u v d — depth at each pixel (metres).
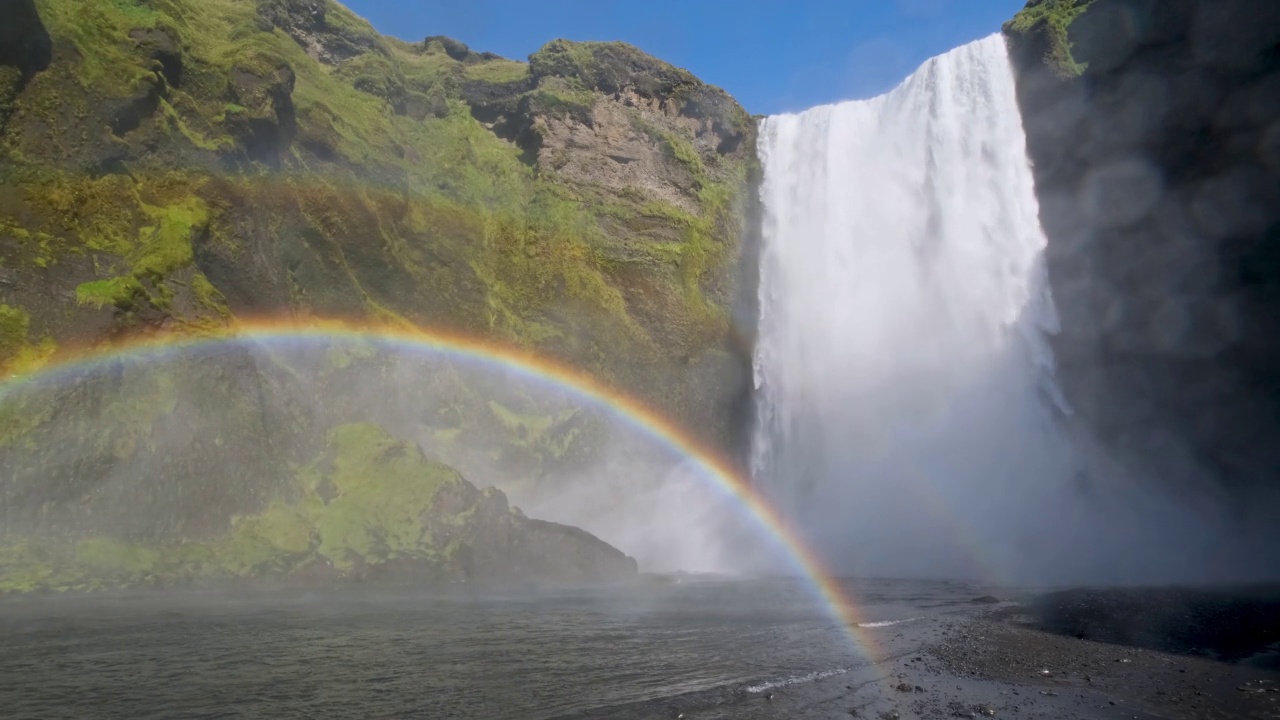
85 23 29.77
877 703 10.49
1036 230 46.62
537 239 47.50
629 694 10.53
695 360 50.16
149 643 13.43
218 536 25.69
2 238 24.72
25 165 26.31
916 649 14.84
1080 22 44.06
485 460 39.06
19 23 27.06
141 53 31.11
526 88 56.50
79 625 15.30
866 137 54.75
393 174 41.59
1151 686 12.01
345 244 37.06
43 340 24.05
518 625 16.91
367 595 23.03
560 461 42.25
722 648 14.38
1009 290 47.47
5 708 9.21
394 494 29.69
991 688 11.62
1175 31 38.62
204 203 30.94
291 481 28.78
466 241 44.59
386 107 47.22
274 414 29.91
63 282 25.33
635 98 57.81
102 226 27.44
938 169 50.81
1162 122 39.72
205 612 17.70
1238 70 36.16
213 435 26.61
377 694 10.22
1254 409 40.41
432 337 39.62
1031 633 17.16
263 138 34.50
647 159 54.69
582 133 53.91
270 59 35.62
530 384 43.03
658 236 51.44
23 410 22.75
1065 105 44.28
